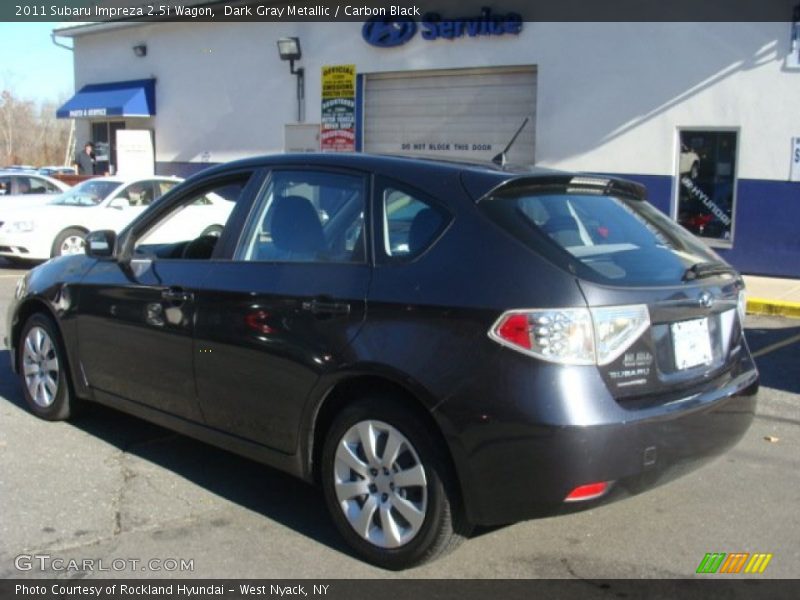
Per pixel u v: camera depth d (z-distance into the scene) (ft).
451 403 11.90
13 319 20.26
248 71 65.57
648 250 13.52
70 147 135.95
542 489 11.55
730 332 14.12
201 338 15.24
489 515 11.99
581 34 48.06
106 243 17.62
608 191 14.79
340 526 13.50
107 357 17.54
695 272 13.43
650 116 46.16
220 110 68.18
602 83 47.62
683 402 12.54
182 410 16.07
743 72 42.98
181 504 15.43
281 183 15.29
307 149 62.44
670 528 14.57
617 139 47.39
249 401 14.60
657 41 45.44
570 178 13.88
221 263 15.43
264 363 14.19
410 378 12.23
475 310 11.96
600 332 11.72
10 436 18.78
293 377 13.74
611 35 46.98
